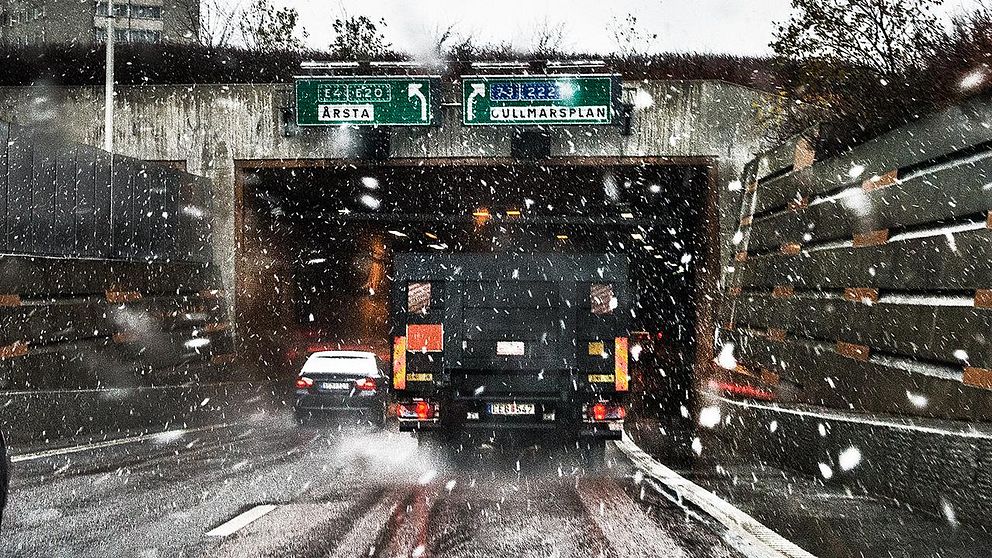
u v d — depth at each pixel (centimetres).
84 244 2362
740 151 2848
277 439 2139
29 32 8819
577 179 3397
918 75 1781
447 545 906
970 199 1400
